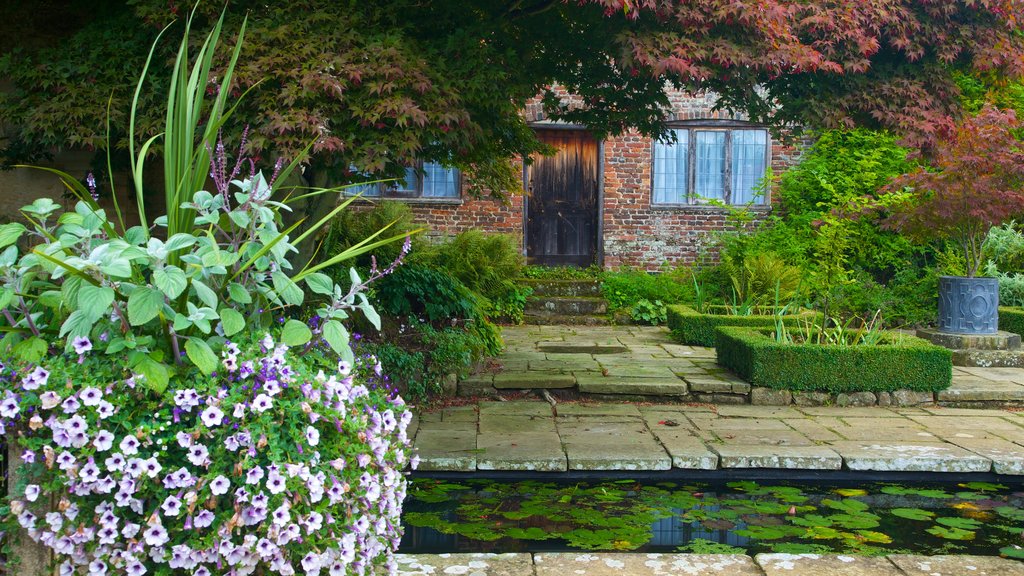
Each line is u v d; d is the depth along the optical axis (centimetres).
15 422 201
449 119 454
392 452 246
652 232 1256
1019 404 634
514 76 529
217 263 218
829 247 1097
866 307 1091
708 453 472
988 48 533
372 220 925
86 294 200
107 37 507
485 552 346
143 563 204
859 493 446
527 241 1265
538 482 458
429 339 657
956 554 346
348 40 464
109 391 201
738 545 356
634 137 1245
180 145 260
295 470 200
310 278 246
